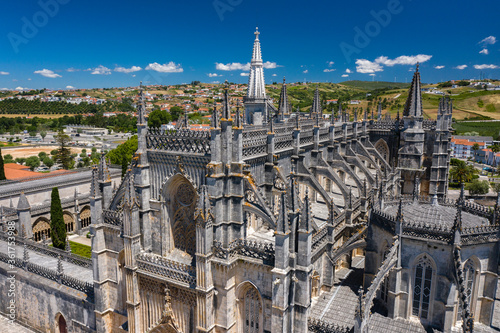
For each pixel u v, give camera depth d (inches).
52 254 2802.7
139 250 1841.8
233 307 1675.7
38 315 2405.3
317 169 2561.5
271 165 1902.1
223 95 1572.3
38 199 4124.0
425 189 3284.9
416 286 1610.5
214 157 1577.3
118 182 5428.2
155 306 1829.5
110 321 2073.1
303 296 1524.4
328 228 1876.2
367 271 1855.3
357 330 1385.3
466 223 1619.1
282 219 1451.8
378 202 1852.9
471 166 7278.5
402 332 1550.2
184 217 1840.6
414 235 1572.3
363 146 3287.4
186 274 1669.5
